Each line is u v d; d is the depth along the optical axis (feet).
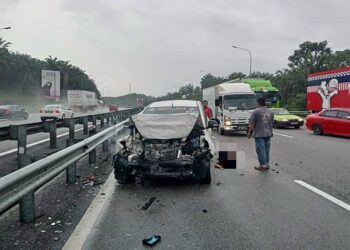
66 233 17.53
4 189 15.15
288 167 35.96
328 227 18.44
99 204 22.50
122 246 16.10
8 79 328.29
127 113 111.75
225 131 76.54
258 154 34.58
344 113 69.36
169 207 22.13
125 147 28.91
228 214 20.68
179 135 28.19
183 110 34.60
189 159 27.27
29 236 17.06
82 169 33.63
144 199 23.94
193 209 21.71
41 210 21.11
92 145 33.53
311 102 122.01
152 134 28.35
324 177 30.96
